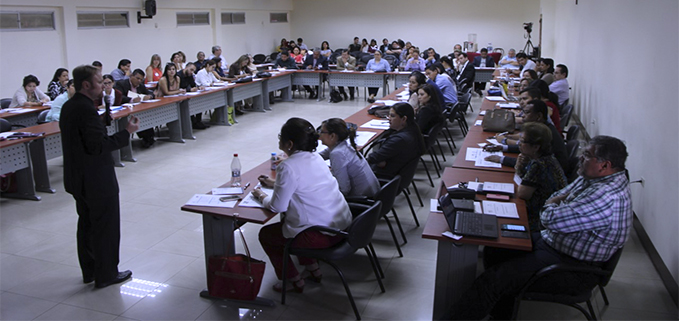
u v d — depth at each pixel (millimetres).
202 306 2941
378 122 5238
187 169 5789
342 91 11625
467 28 16344
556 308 2906
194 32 12812
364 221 2711
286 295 3037
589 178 2363
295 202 2748
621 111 4707
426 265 3445
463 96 7719
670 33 3217
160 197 4832
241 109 9742
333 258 2727
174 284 3195
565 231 2297
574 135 4492
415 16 16703
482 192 3031
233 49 14477
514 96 7000
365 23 17219
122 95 6797
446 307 2586
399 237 3910
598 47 6285
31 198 4734
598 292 3086
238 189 3145
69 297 3043
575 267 2301
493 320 2680
